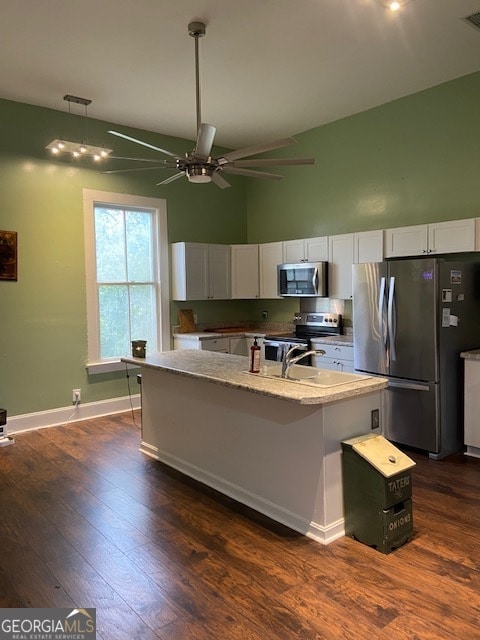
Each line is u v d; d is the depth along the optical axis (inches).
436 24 136.6
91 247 207.3
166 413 152.6
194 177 133.2
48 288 195.9
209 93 182.7
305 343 204.7
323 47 149.1
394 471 99.6
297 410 109.0
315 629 78.7
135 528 113.3
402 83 178.4
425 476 140.9
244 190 268.4
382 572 94.1
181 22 133.1
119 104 191.5
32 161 190.2
